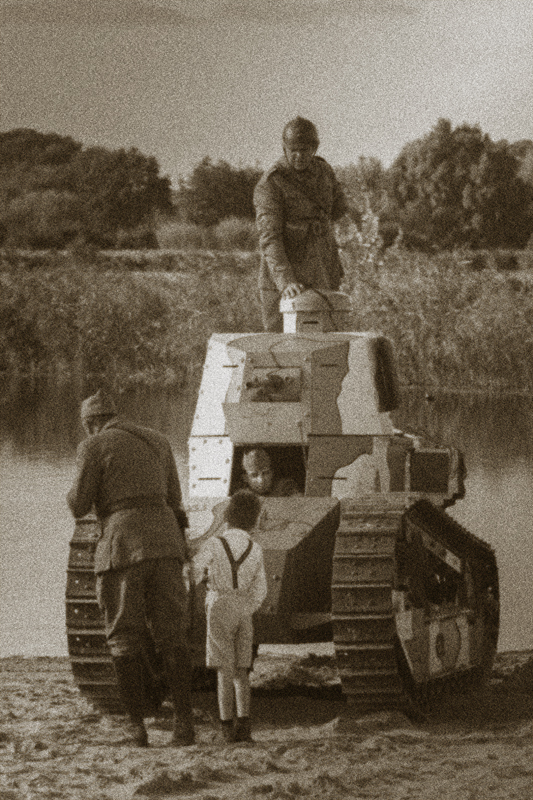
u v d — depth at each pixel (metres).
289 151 20.41
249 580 13.86
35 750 13.48
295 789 11.16
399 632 14.36
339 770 11.99
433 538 16.47
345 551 14.39
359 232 64.06
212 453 17.22
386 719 14.58
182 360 61.25
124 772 12.25
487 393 54.62
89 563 15.16
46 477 40.44
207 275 63.94
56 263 67.94
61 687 18.33
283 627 14.91
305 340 17.91
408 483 16.53
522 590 27.28
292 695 17.91
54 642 23.95
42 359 62.53
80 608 15.11
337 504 15.96
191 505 16.52
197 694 18.16
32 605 26.48
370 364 17.33
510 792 10.91
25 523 33.84
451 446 17.31
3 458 43.69
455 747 13.10
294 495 16.73
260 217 20.33
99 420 14.30
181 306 62.19
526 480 37.44
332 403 17.11
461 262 61.00
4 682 18.95
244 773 12.02
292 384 17.30
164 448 14.27
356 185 67.69
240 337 18.27
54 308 62.72
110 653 15.05
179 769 12.12
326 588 15.80
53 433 48.81
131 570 13.59
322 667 21.05
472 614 17.05
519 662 20.62
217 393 17.67
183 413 50.59
